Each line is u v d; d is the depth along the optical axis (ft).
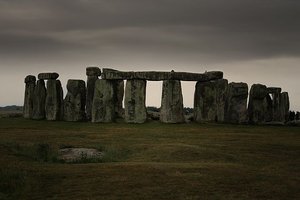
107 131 129.18
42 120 167.53
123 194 60.75
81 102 165.58
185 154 90.07
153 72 156.76
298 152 96.58
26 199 59.06
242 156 90.84
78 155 91.25
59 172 71.26
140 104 156.15
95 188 63.26
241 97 162.61
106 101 159.43
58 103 168.55
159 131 129.70
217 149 97.60
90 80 174.91
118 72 158.61
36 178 67.67
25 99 180.75
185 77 158.40
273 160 87.86
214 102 161.68
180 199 58.95
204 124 151.74
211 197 59.88
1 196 59.82
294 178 70.90
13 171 70.23
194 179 67.72
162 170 72.69
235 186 64.90
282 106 181.78
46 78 170.71
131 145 101.40
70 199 58.90
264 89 166.91
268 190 63.52
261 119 165.27
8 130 130.82
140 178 67.97
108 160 86.17
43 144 98.63
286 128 146.82
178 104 155.22
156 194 60.75
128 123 154.20
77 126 143.95
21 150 92.43
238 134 125.39
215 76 163.12
